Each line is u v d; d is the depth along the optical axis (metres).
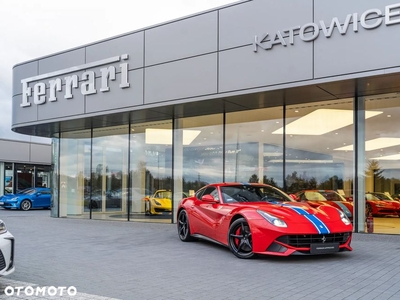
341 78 8.32
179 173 13.03
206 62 10.22
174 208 13.03
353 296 4.43
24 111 14.38
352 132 10.23
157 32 11.15
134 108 11.54
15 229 11.69
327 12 8.52
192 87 10.44
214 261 6.57
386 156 9.90
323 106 10.67
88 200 15.48
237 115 12.03
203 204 8.29
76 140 16.02
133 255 7.21
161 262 6.53
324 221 6.40
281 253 6.12
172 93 10.80
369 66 8.05
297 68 8.85
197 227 8.36
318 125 10.72
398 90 9.30
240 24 9.70
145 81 11.33
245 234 6.73
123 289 4.82
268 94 9.66
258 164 11.58
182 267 6.11
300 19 8.84
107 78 12.13
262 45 9.32
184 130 13.01
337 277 5.33
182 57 10.65
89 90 12.47
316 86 8.89
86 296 4.52
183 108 11.42
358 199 10.11
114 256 7.12
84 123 13.92
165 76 10.95
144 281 5.22
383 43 7.94
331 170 10.50
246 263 6.35
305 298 4.36
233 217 7.01
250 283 5.05
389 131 9.84
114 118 12.98
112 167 14.79
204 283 5.08
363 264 6.17
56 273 5.74
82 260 6.75
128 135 14.34
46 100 13.71
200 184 12.58
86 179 15.59
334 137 10.47
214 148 12.40
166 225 12.51
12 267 4.75
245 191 8.03
